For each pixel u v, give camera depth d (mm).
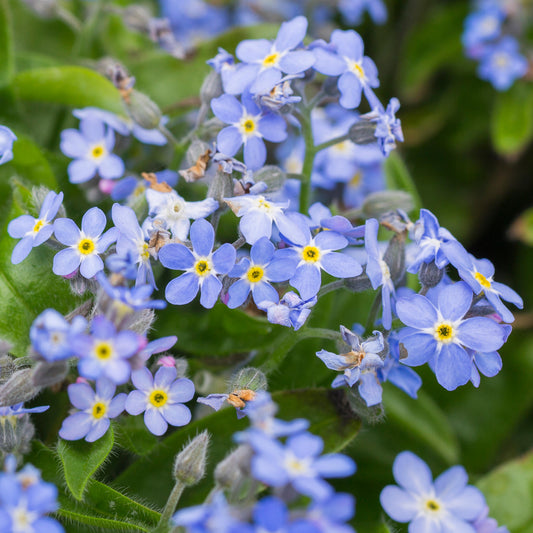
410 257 250
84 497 233
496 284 237
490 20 309
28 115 274
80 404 232
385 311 233
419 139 308
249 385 234
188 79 279
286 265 233
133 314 223
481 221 307
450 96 315
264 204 235
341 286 240
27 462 237
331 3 302
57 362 224
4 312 240
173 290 232
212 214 240
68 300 242
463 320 232
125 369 216
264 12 304
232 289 232
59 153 272
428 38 316
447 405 272
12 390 226
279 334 248
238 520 210
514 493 251
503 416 271
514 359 274
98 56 288
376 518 249
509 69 302
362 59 248
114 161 256
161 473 241
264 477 206
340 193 273
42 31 291
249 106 242
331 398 241
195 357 251
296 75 241
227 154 241
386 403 255
